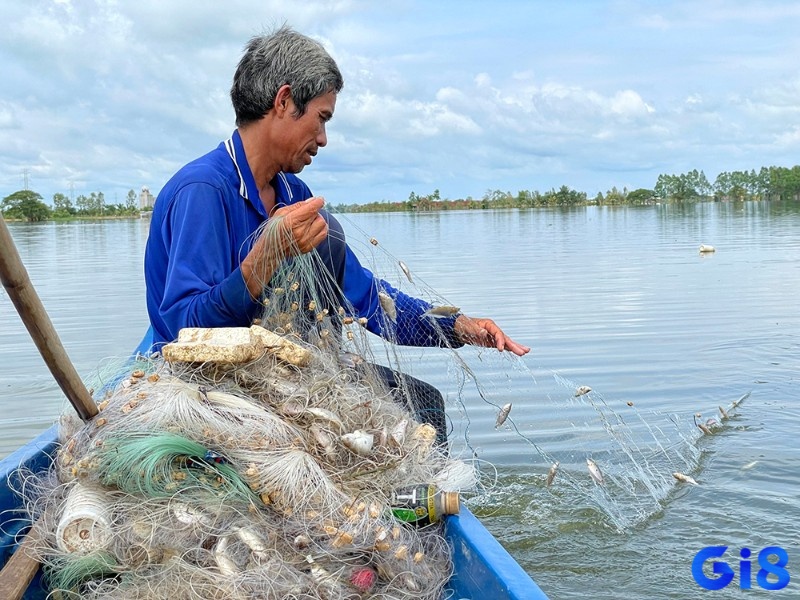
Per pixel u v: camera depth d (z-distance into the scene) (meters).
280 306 2.87
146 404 2.35
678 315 9.81
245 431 2.34
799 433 5.47
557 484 4.72
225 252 2.94
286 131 3.01
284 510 2.25
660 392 6.49
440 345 3.61
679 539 4.12
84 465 2.26
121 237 31.42
